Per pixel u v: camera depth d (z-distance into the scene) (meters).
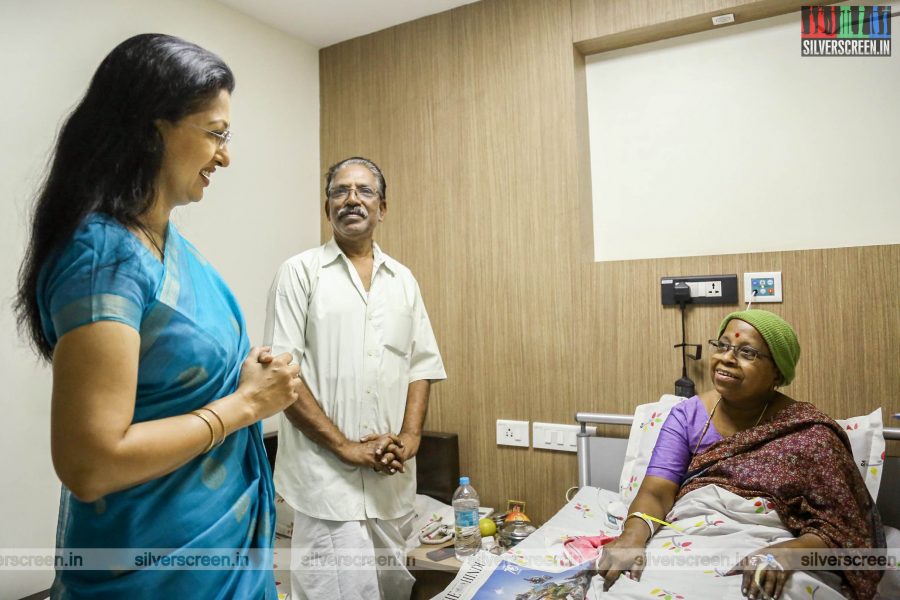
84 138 0.77
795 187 1.83
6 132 1.58
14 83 1.60
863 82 1.75
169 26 2.01
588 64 2.15
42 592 1.59
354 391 1.72
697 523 1.29
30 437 1.60
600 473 1.89
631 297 1.94
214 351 0.84
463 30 2.26
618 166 2.09
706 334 1.83
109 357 0.68
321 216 2.60
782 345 1.39
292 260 1.81
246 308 2.26
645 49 2.05
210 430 0.78
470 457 2.21
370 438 1.69
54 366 0.69
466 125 2.25
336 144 2.57
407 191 2.39
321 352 1.72
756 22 1.88
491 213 2.19
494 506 2.17
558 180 2.07
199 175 0.87
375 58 2.47
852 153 1.76
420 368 1.91
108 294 0.70
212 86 0.81
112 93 0.77
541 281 2.09
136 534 0.78
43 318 0.74
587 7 2.02
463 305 2.25
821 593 1.09
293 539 1.70
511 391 2.14
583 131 2.10
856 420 1.54
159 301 0.78
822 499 1.24
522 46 2.14
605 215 2.12
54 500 1.65
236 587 0.87
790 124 1.84
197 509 0.83
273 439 2.15
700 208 1.96
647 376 1.92
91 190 0.75
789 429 1.35
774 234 1.85
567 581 1.27
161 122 0.79
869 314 1.63
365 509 1.67
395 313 1.83
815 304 1.69
